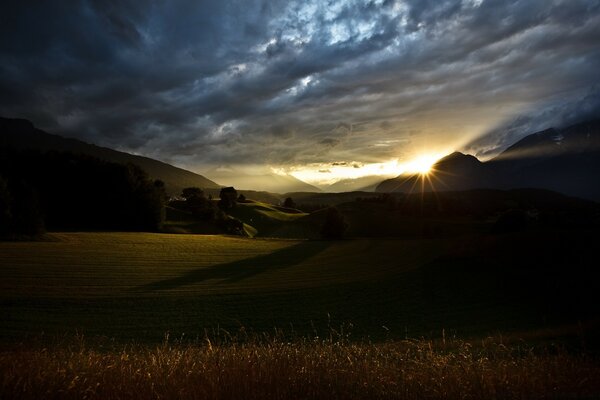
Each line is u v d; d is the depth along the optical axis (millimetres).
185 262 57156
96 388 5395
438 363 6484
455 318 31344
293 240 90188
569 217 78812
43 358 6785
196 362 6477
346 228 93938
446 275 47844
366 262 61188
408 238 96375
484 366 6598
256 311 33250
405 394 5500
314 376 5801
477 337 23719
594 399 5484
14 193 67438
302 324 29875
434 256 64062
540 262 47656
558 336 16016
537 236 55625
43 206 90438
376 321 30750
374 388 5598
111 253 58531
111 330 26578
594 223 69062
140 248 65500
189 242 77125
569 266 45031
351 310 34156
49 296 34031
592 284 39125
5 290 35000
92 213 95562
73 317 29109
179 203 130625
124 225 97000
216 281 45250
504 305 35312
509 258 50750
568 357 8031
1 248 54688
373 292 40906
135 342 23734
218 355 6633
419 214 125812
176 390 5395
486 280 44406
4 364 6352
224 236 91062
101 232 81812
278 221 131375
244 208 147250
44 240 64812
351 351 7273
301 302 36688
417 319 31203
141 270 49156
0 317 27922
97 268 47812
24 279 39562
